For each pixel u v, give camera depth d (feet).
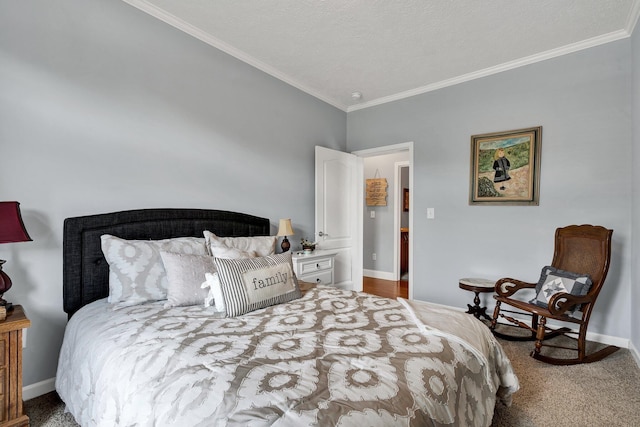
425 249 12.16
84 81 6.50
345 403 2.83
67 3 6.28
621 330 8.61
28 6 5.82
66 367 5.16
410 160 12.56
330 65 10.38
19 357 4.87
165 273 6.32
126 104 7.13
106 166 6.81
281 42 8.98
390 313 5.41
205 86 8.72
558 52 9.39
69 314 6.22
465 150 11.25
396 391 3.08
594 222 8.98
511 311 9.78
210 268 6.33
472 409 3.90
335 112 13.73
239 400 2.86
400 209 17.84
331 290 7.14
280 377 3.22
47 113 6.04
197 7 7.48
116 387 3.62
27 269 5.84
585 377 6.95
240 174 9.70
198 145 8.55
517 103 10.19
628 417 5.56
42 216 5.99
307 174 12.28
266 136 10.57
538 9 7.47
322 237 12.36
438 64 10.31
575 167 9.27
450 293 11.60
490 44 9.07
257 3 7.30
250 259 6.27
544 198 9.75
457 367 3.89
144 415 3.09
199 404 2.89
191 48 8.39
